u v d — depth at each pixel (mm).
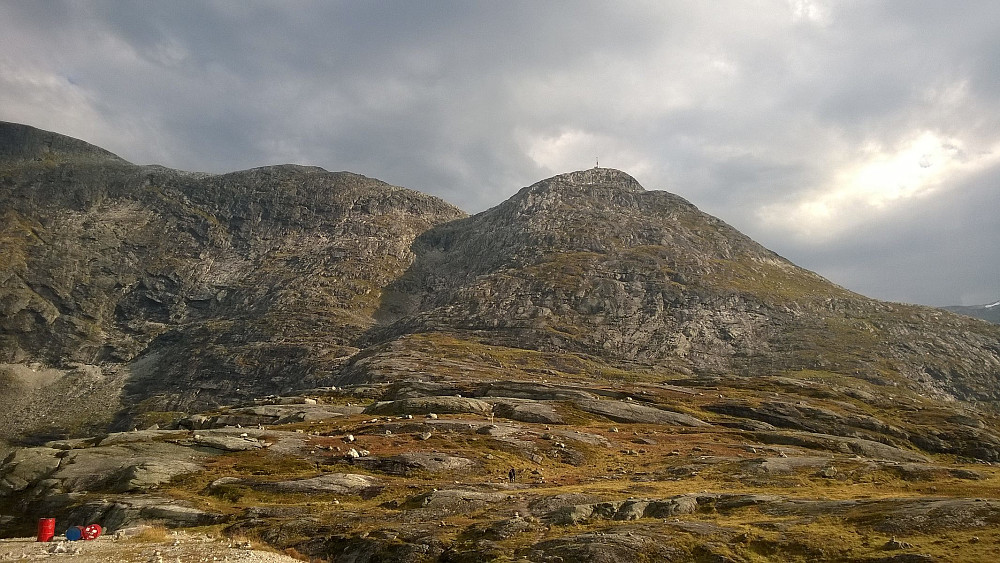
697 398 168375
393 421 105688
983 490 58156
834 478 66625
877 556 33656
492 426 101125
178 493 63500
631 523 43312
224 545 40750
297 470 72625
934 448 143875
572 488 62312
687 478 70938
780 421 149625
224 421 130375
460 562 38438
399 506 54531
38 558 33281
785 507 46188
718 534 38906
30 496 68875
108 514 57875
